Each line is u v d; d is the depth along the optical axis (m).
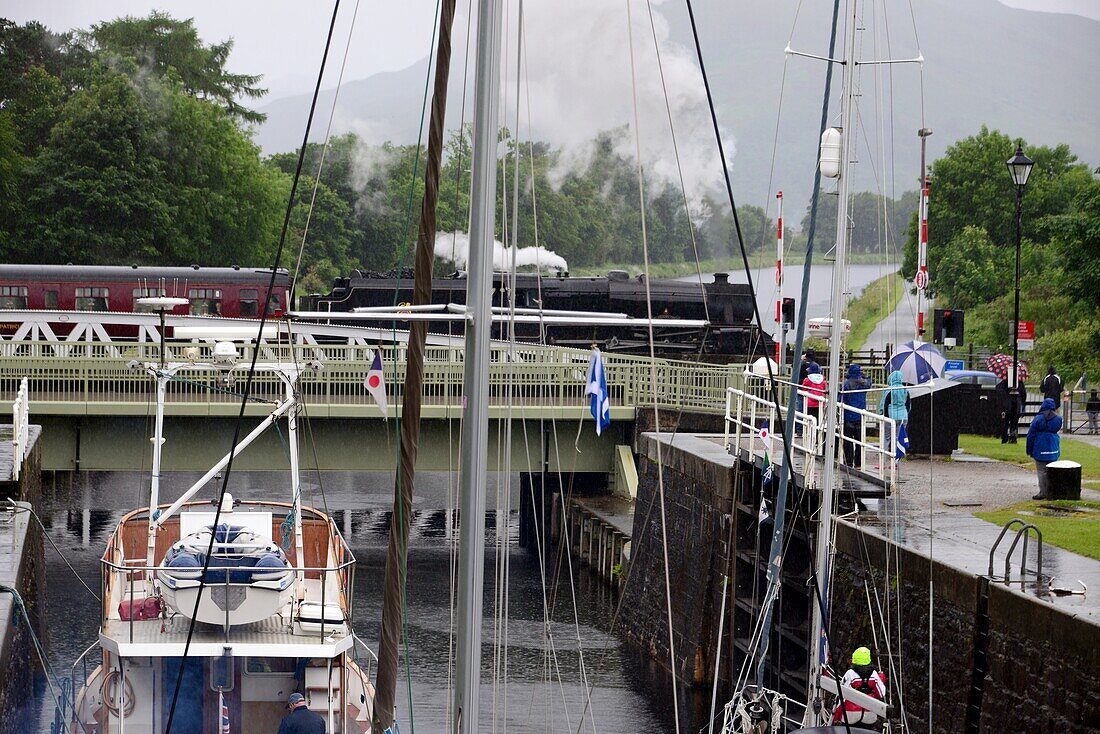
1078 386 129.12
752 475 74.25
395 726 40.31
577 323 35.84
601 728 68.25
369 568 99.44
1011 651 49.22
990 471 82.38
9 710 48.16
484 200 27.69
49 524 112.06
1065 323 155.75
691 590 78.69
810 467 65.81
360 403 101.38
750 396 73.50
